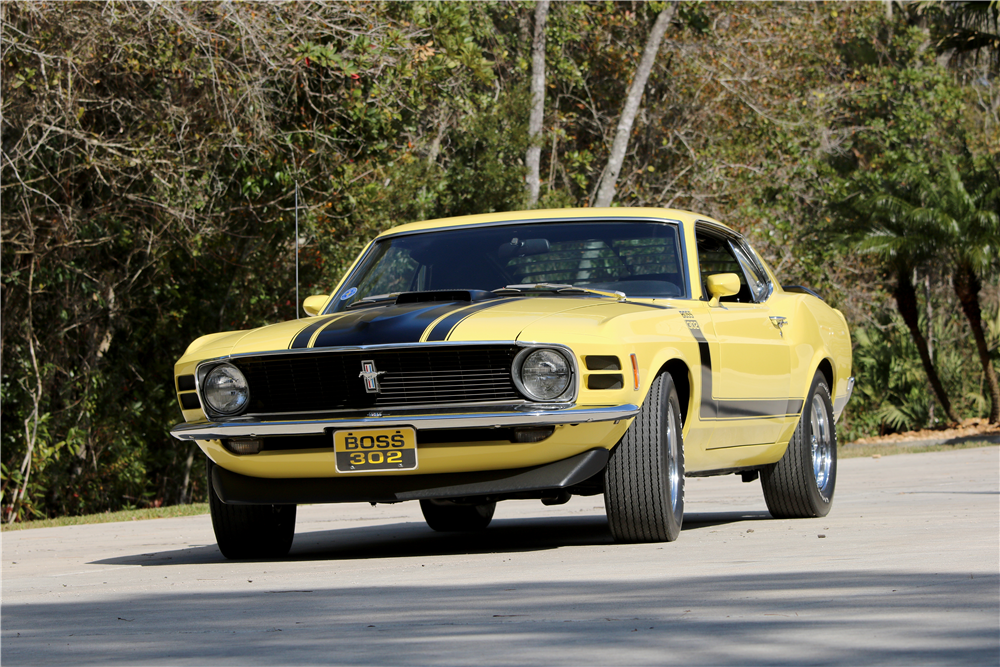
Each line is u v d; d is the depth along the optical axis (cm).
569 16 6825
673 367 1503
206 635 802
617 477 1402
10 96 3806
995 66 7906
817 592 873
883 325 9150
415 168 5609
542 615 819
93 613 972
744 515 2045
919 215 7481
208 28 3750
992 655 610
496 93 6297
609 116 7269
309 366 1398
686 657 634
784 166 7094
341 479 1405
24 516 4625
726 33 7106
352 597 985
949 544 1198
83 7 3675
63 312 4697
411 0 4166
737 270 1856
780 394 1781
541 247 1702
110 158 3934
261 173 4162
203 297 5456
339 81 3994
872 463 3941
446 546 1631
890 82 8531
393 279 1736
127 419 5378
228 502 1451
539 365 1341
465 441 1352
